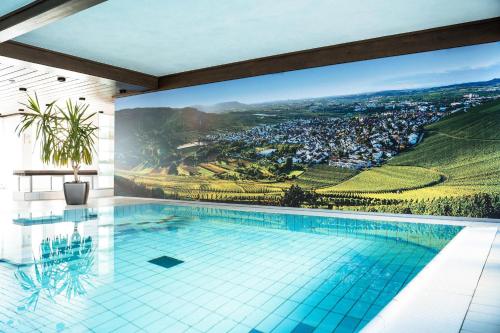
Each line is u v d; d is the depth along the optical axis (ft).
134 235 18.44
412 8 17.98
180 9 17.67
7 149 44.14
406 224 19.83
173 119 32.96
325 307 9.38
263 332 8.03
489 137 19.98
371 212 23.58
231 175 29.86
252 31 20.77
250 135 28.78
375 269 12.51
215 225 21.13
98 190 38.99
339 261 13.56
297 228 19.94
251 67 27.25
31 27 17.08
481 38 19.80
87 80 28.04
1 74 26.08
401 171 22.62
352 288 10.73
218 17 18.70
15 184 42.98
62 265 13.26
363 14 18.63
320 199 25.64
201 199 31.55
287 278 11.70
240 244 16.40
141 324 8.40
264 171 28.14
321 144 25.59
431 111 21.68
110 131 43.34
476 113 20.36
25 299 9.97
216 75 29.04
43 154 29.71
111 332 7.97
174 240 17.26
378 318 8.13
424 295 8.95
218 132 30.40
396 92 22.76
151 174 34.78
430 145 21.72
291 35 21.59
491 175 19.88
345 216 22.84
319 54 24.50
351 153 24.43
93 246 16.14
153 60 26.48
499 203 19.65
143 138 35.09
